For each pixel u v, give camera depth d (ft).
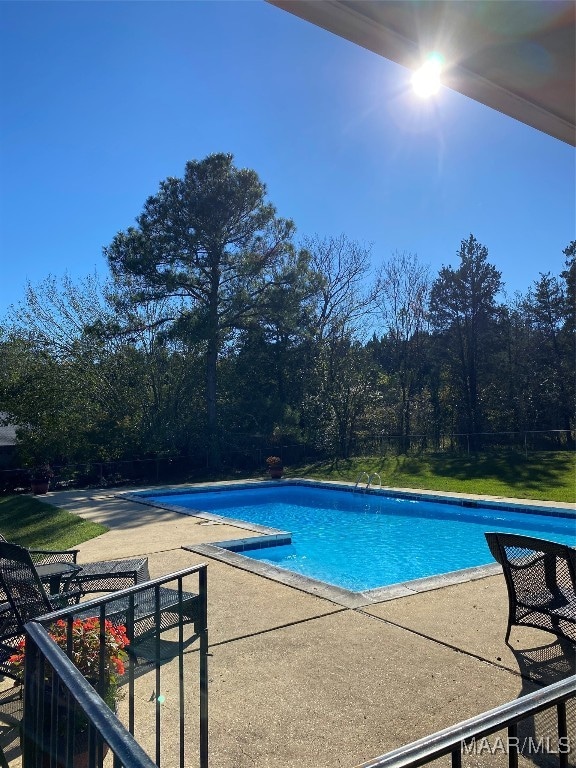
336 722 9.80
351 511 43.16
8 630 11.69
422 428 86.38
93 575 15.33
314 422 76.02
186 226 66.59
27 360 63.41
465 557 29.09
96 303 67.67
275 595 16.85
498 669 11.68
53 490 55.31
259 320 71.77
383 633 13.76
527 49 5.83
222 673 11.82
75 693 4.08
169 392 69.62
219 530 28.60
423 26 5.47
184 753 8.94
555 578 12.60
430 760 3.50
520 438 75.25
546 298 86.48
